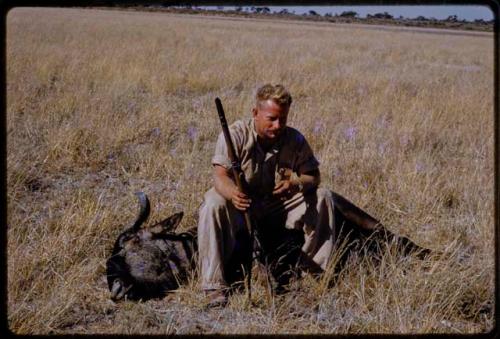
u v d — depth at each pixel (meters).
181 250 4.44
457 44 26.94
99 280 4.44
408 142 7.77
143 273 4.20
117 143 7.45
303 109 9.35
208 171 6.55
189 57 14.98
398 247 4.73
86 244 4.81
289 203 4.49
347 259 4.57
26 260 4.42
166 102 10.09
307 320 4.04
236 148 4.30
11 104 8.73
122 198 5.87
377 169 6.56
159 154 7.06
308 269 4.45
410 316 4.00
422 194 5.89
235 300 4.19
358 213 4.83
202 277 4.23
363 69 14.88
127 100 9.93
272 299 4.09
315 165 4.46
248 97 10.36
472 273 4.43
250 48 18.66
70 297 4.07
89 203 5.44
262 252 4.36
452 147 8.02
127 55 14.76
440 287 4.19
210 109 9.39
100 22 29.53
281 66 14.20
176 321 3.99
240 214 4.49
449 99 10.69
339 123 8.59
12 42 15.94
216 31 27.03
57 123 8.05
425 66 17.36
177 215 4.55
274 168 4.43
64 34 20.03
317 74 13.03
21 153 6.78
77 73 11.71
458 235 5.05
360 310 4.11
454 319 4.09
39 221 5.25
